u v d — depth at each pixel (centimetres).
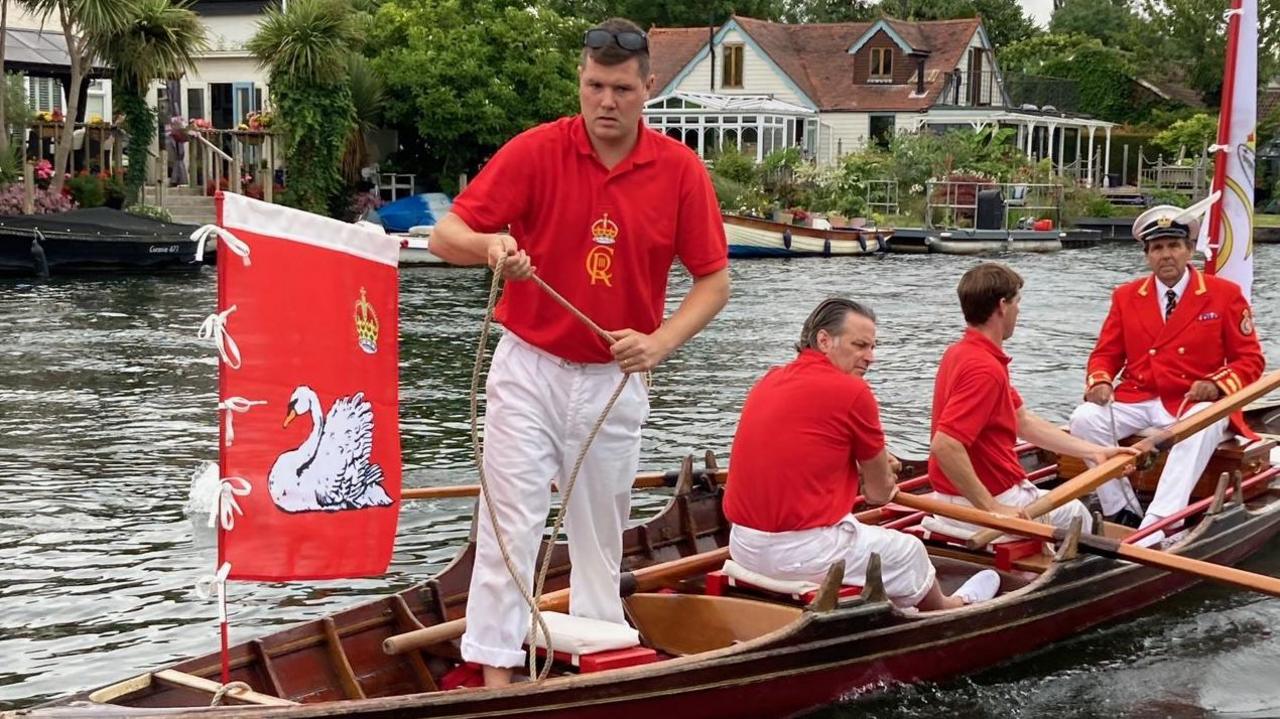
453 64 3103
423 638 483
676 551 661
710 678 468
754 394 547
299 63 2666
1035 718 530
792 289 2158
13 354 1358
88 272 2175
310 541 422
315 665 475
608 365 454
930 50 4472
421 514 807
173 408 1094
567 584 593
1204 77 5331
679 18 5488
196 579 682
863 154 3747
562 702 431
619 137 436
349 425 428
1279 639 628
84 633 609
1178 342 755
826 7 6900
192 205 2642
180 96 3244
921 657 540
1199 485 775
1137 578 644
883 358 1416
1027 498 628
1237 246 948
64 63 2722
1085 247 3291
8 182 2336
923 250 3127
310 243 415
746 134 4275
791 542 532
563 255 443
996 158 3725
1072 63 5416
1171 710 544
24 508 795
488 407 458
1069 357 1426
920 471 767
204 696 418
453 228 429
